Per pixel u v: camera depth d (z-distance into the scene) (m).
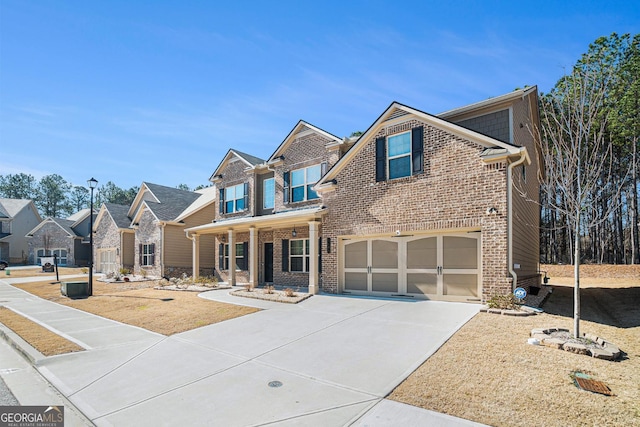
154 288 17.45
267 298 12.40
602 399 4.21
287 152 17.86
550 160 8.73
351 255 13.22
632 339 6.66
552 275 24.33
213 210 26.11
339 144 15.41
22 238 45.50
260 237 18.62
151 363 6.36
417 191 11.28
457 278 10.69
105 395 5.03
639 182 24.80
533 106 15.05
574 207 7.75
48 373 5.94
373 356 6.14
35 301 14.87
